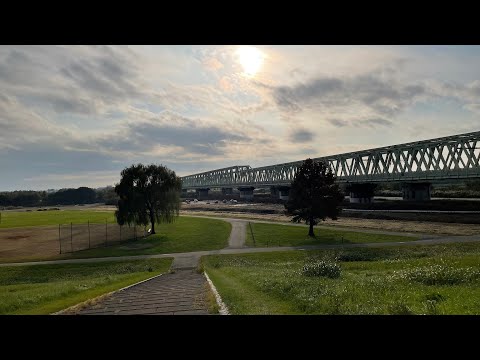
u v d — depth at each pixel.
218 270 38.84
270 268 38.31
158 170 84.19
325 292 16.12
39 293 23.33
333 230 76.38
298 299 15.12
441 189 141.88
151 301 17.36
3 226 106.69
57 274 50.56
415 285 18.56
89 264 55.34
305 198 72.00
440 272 20.92
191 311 13.92
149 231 87.00
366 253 50.75
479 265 28.31
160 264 53.66
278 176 163.88
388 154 99.38
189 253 61.91
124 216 80.31
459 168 78.12
